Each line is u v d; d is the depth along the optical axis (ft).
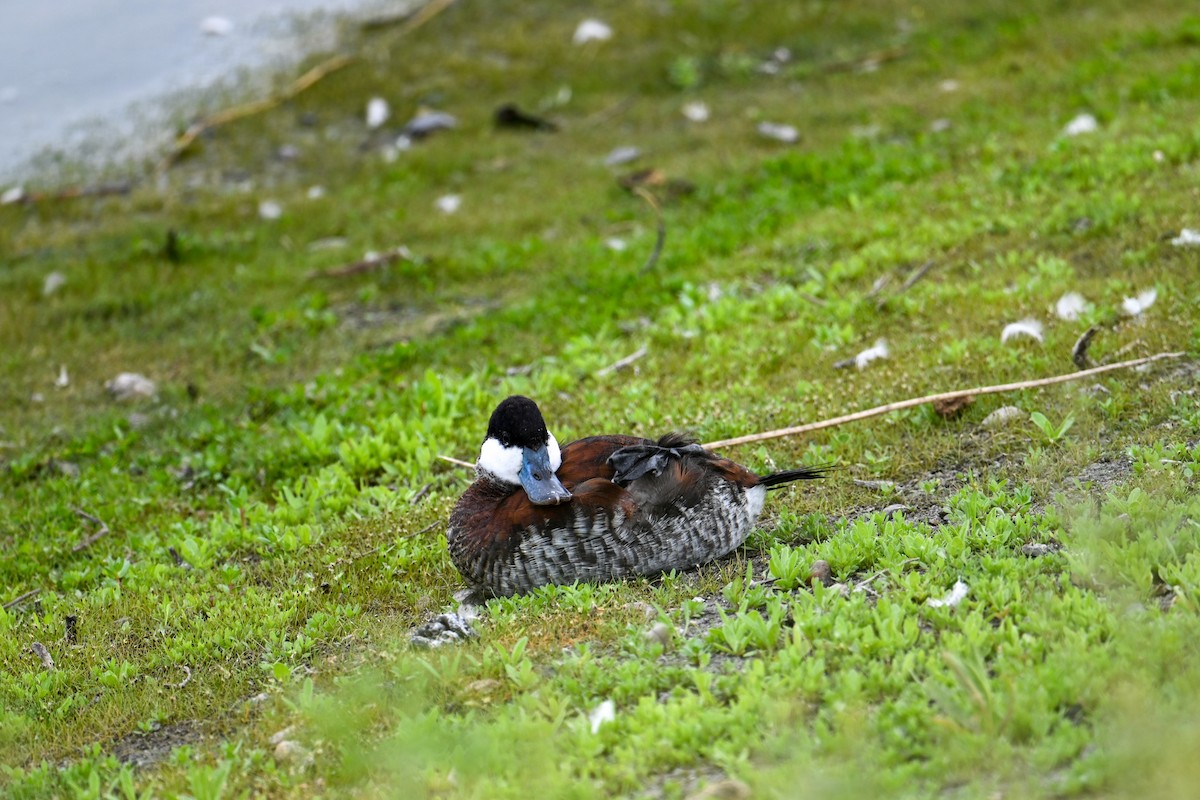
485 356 50.52
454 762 22.31
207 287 61.77
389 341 54.24
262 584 34.14
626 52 82.38
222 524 38.11
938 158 61.00
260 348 54.65
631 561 29.45
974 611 24.22
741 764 20.86
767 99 74.79
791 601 26.55
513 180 69.87
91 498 42.91
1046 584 25.36
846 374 41.50
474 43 85.76
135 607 33.22
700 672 23.94
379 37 87.86
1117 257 45.47
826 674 23.72
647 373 45.16
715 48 81.10
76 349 57.31
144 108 81.71
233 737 26.09
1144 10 76.28
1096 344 38.47
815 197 60.70
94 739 26.99
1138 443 32.50
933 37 77.97
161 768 24.75
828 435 37.32
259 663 29.27
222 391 51.98
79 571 37.19
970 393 35.24
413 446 41.29
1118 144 55.72
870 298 46.98
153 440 48.03
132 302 60.75
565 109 77.41
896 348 42.60
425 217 66.59
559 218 64.34
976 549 28.02
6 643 31.91
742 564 30.35
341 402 47.50
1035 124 62.44
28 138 79.36
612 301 52.60
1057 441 33.71
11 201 72.23
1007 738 20.68
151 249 65.57
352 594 32.37
